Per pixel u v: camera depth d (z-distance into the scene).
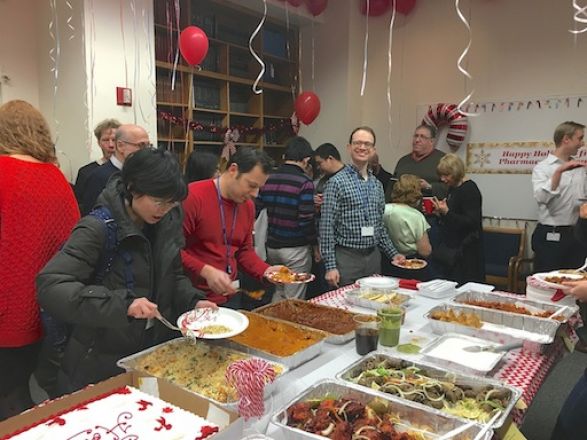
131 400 1.23
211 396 1.25
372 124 5.27
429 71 4.85
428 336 1.77
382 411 1.19
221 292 1.81
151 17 3.63
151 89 3.68
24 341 1.75
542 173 3.69
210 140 4.48
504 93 4.46
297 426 1.14
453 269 3.43
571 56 4.11
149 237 1.53
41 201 1.70
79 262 1.32
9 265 1.67
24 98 3.45
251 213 2.15
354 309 2.07
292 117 5.12
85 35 3.22
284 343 1.61
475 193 3.42
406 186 3.02
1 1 3.26
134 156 1.33
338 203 2.74
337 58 5.09
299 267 3.22
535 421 2.53
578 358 3.24
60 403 1.16
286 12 4.62
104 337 1.43
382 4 4.87
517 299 2.04
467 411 1.22
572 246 3.62
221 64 4.54
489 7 4.46
